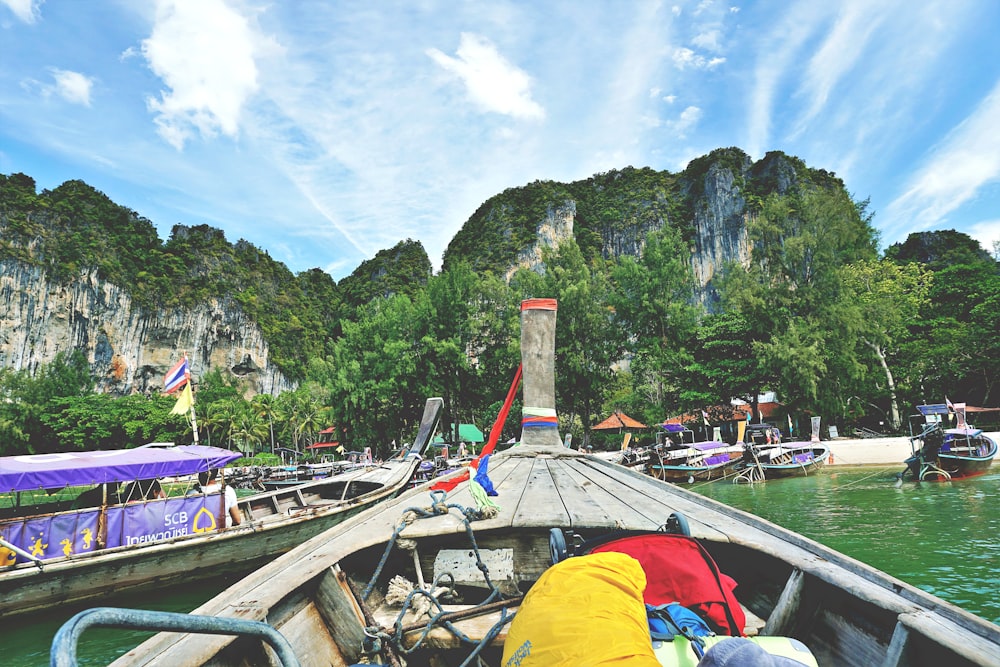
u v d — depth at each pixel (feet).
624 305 123.65
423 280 447.01
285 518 30.99
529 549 11.55
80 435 208.03
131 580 25.77
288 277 500.33
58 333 294.25
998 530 35.78
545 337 27.20
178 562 27.02
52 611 24.20
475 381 134.41
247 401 325.83
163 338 337.93
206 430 231.71
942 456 63.57
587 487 17.24
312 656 7.96
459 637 8.04
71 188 394.52
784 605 8.09
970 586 25.04
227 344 365.81
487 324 132.46
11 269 282.36
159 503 28.94
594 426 135.64
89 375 278.46
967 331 114.01
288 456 221.05
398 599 9.70
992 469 72.13
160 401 238.48
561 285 121.70
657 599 6.94
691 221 384.47
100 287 312.29
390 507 14.65
